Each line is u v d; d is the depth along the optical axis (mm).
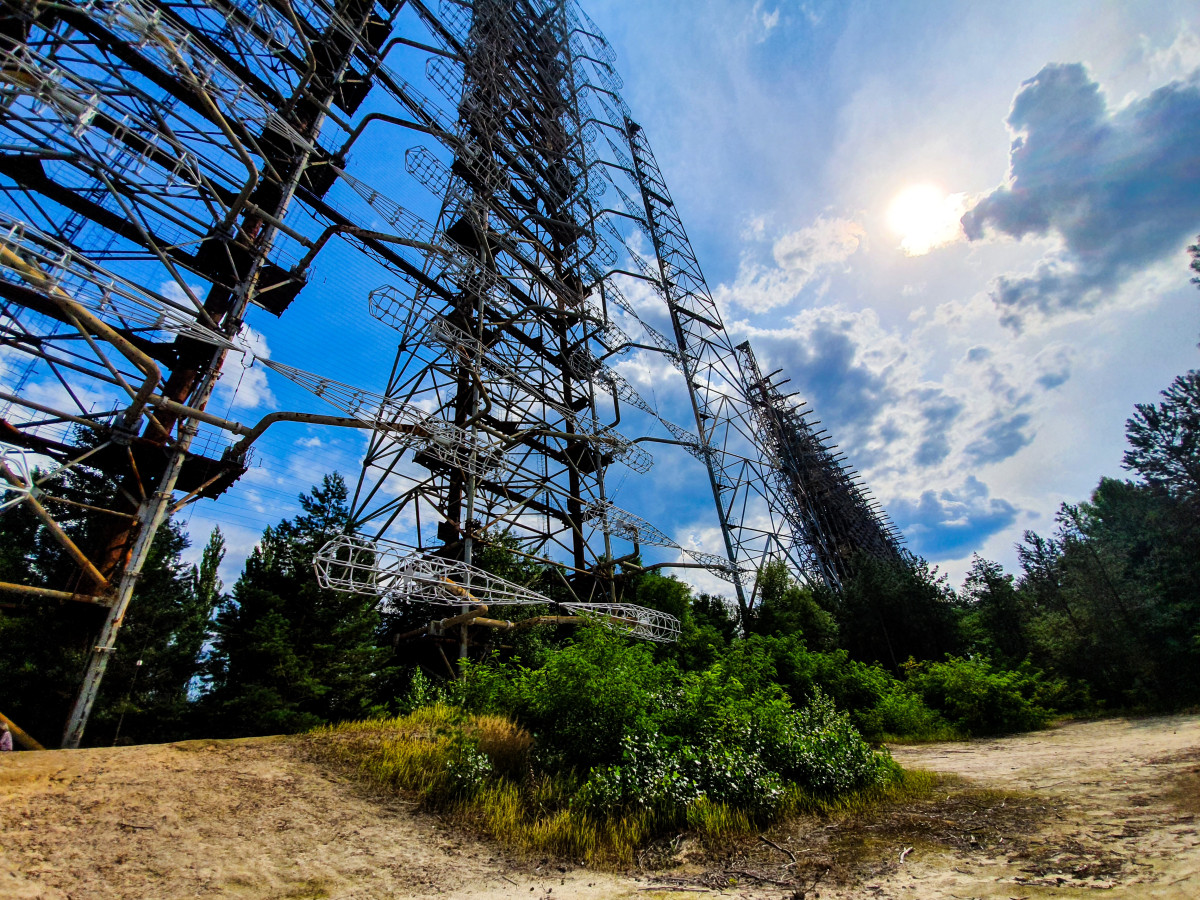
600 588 26938
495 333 27234
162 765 8430
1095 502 42000
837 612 35875
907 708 22516
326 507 20188
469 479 20359
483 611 18328
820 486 55531
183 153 13047
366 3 23266
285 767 9086
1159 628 25812
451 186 26188
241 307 15914
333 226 21875
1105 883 5051
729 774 9492
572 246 33250
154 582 23578
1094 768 11383
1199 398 26469
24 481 11227
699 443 35594
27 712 17672
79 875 5477
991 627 35906
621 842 7906
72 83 10648
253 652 16125
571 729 10672
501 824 8094
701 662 24594
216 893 5621
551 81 34781
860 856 7078
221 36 16922
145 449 14117
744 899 5945
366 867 6641
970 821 8164
